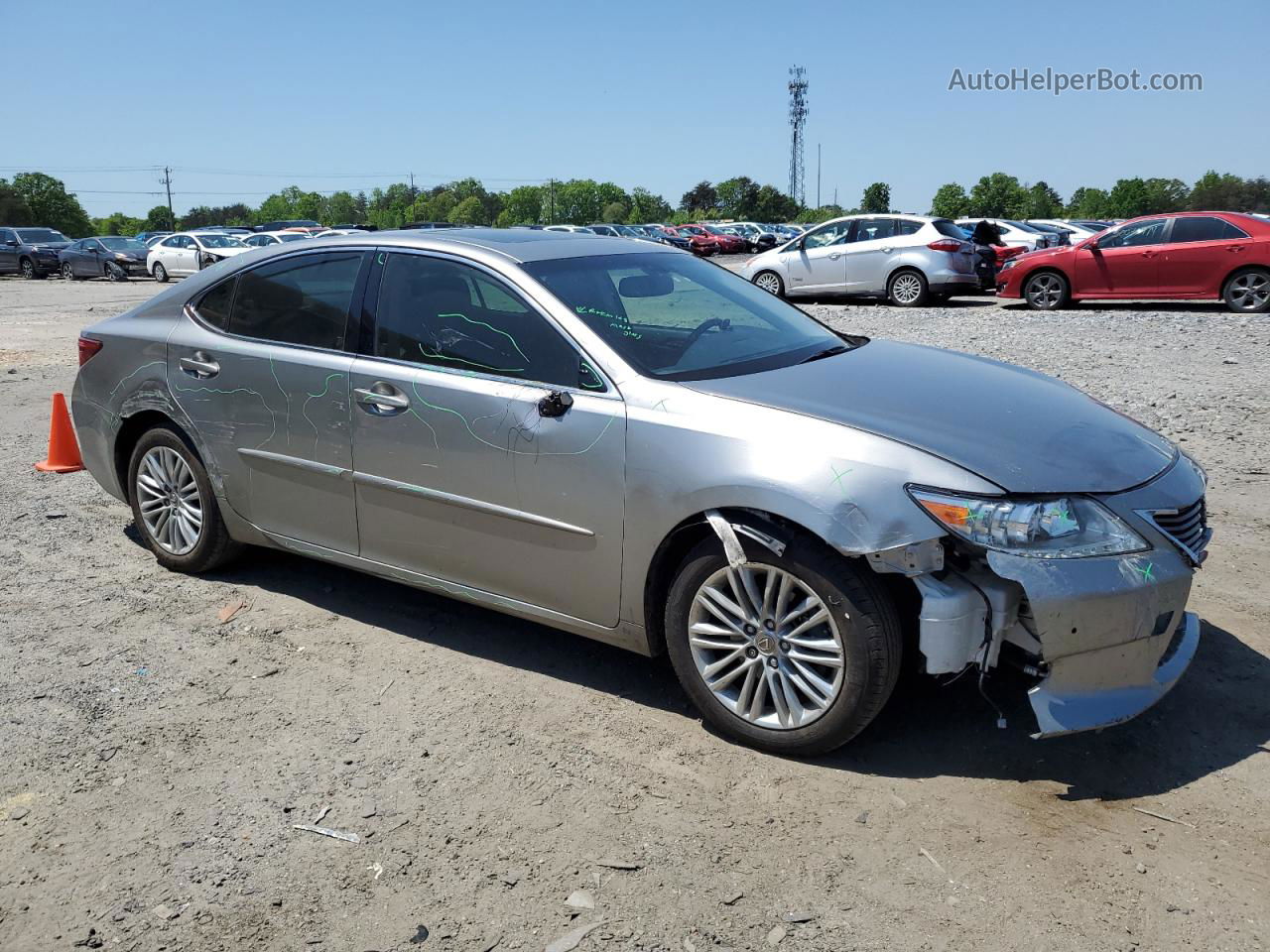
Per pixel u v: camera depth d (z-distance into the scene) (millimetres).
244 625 4516
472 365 3893
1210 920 2596
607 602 3646
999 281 17781
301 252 4520
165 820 3111
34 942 2621
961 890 2730
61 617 4613
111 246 31812
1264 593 4582
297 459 4367
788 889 2754
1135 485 3227
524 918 2668
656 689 3895
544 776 3305
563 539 3672
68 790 3270
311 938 2619
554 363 3727
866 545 3035
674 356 3760
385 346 4125
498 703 3795
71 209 133250
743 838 2971
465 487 3861
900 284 18438
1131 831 2963
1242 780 3189
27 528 5879
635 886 2779
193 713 3746
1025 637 3105
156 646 4316
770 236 49125
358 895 2771
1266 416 8016
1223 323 13750
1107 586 3018
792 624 3295
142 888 2814
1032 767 3297
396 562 4207
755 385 3547
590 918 2660
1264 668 3881
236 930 2650
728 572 3344
